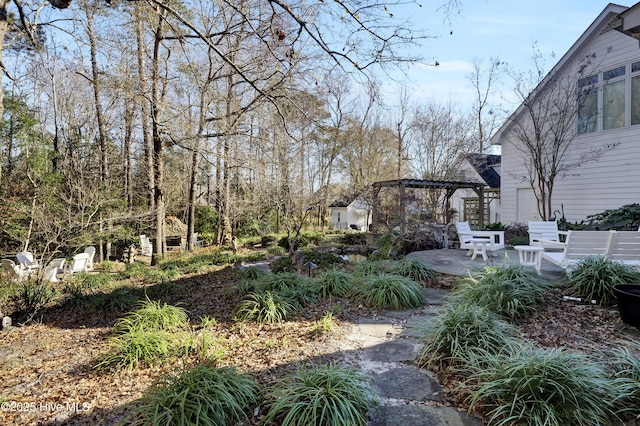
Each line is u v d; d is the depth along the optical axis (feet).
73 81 42.70
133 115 39.52
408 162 71.15
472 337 10.57
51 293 21.17
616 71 30.32
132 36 32.71
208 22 29.76
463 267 21.65
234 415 8.32
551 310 13.62
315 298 17.97
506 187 40.68
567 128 33.19
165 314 14.53
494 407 8.11
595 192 32.12
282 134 36.27
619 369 8.71
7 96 31.07
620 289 12.54
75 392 10.04
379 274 19.93
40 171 29.91
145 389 9.90
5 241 29.94
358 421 7.82
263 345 12.51
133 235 41.57
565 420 7.29
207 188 55.83
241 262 33.45
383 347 12.06
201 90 31.96
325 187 59.52
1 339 15.03
